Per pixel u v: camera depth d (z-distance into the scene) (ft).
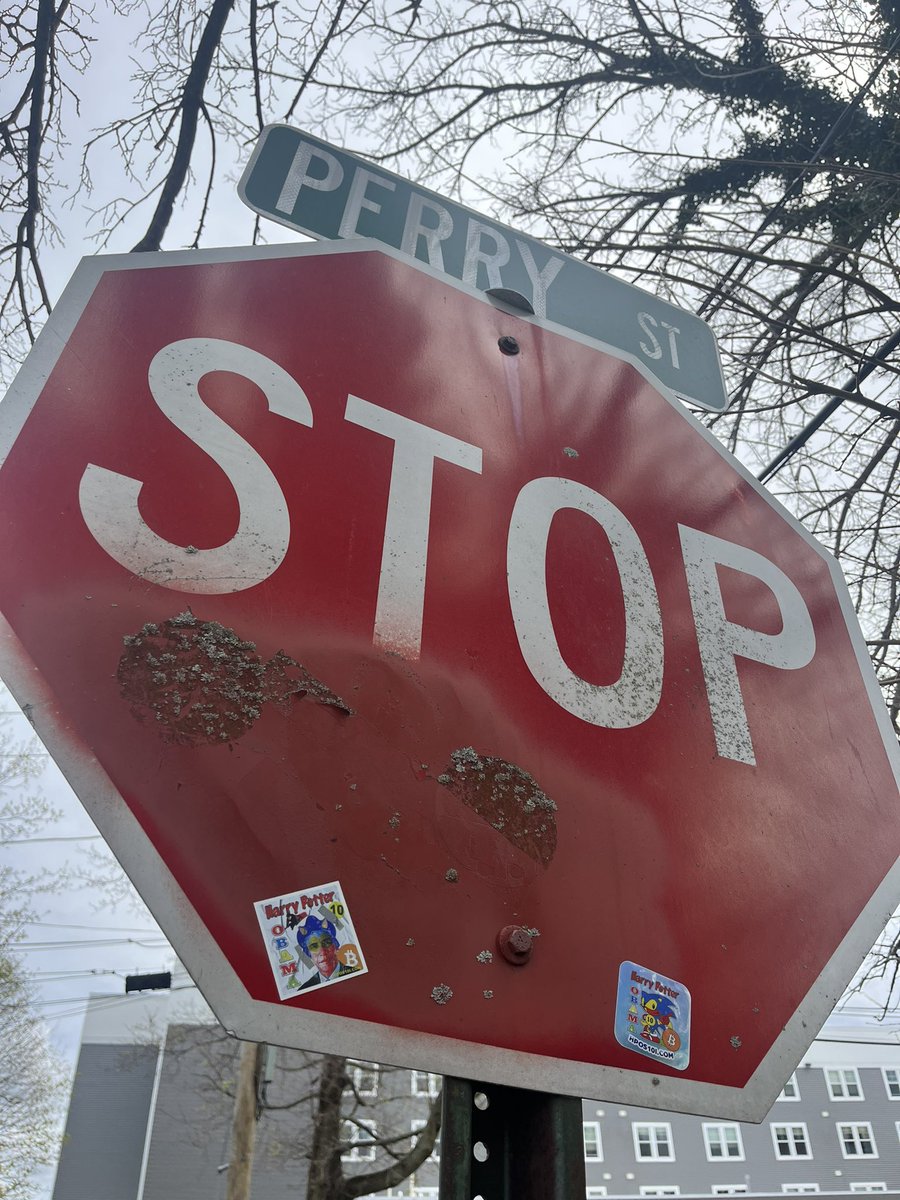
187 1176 84.58
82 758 3.08
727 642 4.98
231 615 3.62
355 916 3.19
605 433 5.49
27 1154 61.98
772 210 15.24
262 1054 45.60
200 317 4.52
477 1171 3.27
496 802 3.71
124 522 3.65
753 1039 3.74
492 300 5.74
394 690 3.76
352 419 4.58
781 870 4.29
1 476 3.54
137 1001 98.17
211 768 3.24
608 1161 101.65
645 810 4.09
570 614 4.51
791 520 5.87
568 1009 3.40
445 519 4.47
